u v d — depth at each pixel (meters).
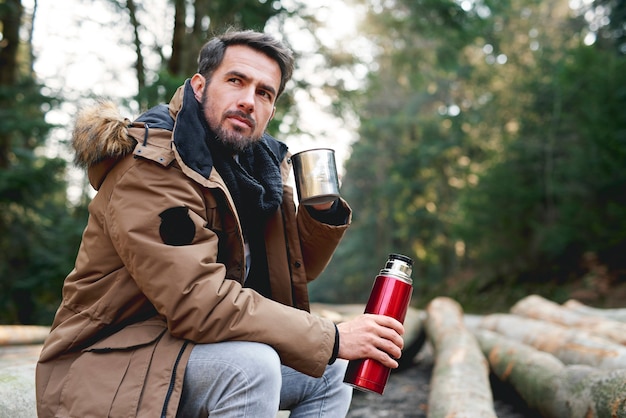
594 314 6.79
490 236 16.38
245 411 1.52
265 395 1.54
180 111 1.68
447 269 24.94
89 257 1.64
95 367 1.53
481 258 17.12
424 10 10.33
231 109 1.75
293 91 9.51
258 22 8.64
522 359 3.80
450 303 6.86
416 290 24.94
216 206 1.67
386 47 13.78
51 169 8.44
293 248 1.94
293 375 1.89
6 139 9.31
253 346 1.55
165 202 1.57
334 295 29.91
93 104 1.67
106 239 1.63
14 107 8.96
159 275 1.52
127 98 7.68
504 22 20.34
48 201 9.27
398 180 23.52
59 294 8.81
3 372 2.37
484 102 21.39
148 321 1.62
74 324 1.61
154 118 1.70
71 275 1.68
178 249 1.53
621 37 14.25
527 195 14.91
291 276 1.94
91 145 1.60
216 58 1.79
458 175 22.08
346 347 1.65
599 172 11.89
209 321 1.52
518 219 15.48
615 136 11.34
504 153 16.11
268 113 1.84
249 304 1.56
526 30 20.81
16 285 8.38
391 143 25.25
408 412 3.85
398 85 24.34
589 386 2.67
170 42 9.60
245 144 1.77
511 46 20.36
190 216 1.58
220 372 1.53
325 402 1.89
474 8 10.55
